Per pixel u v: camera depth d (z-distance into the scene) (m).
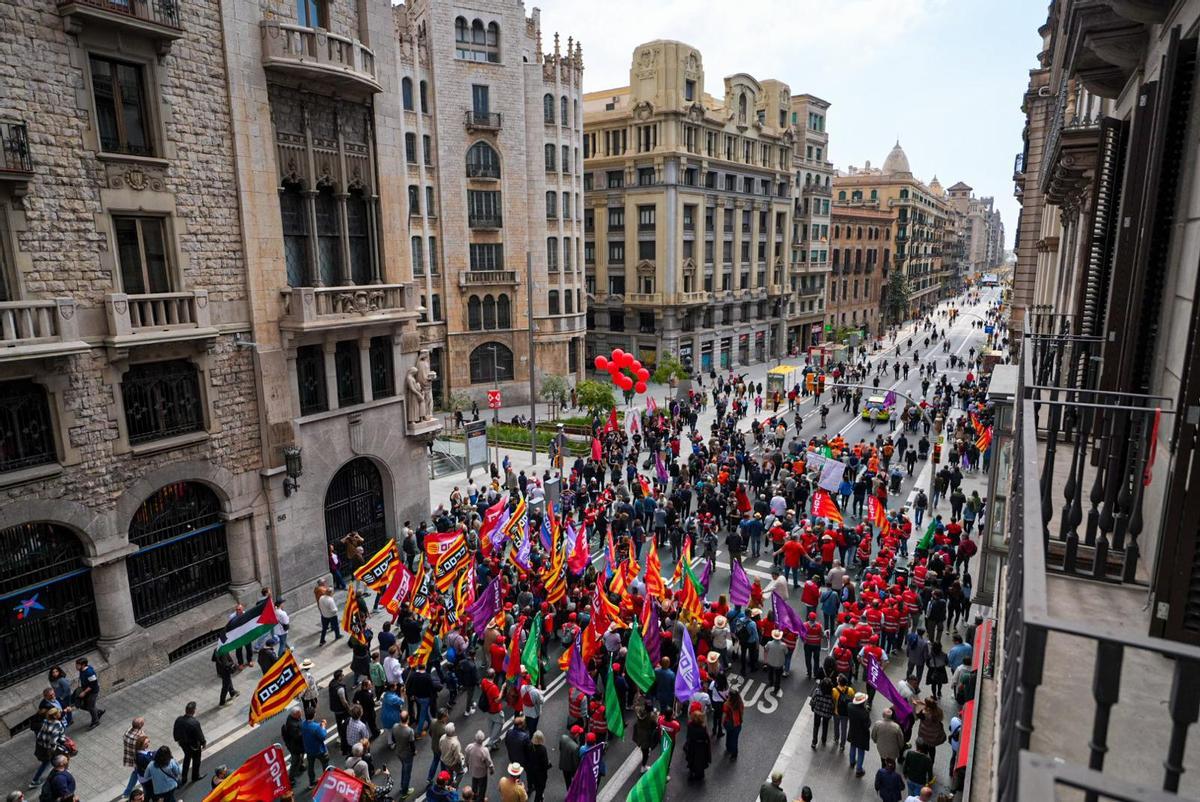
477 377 52.25
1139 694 4.59
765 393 56.78
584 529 20.67
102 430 16.62
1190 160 6.33
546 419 48.78
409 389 24.86
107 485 16.84
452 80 47.44
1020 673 3.16
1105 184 9.81
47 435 15.81
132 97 17.16
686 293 63.19
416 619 17.91
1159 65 7.62
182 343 18.08
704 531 25.00
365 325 22.58
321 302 20.91
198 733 14.12
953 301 161.88
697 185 63.03
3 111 14.67
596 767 11.36
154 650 17.91
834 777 14.38
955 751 14.21
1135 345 7.20
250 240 19.53
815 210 82.81
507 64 49.06
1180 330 6.20
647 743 14.27
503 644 16.53
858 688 17.08
